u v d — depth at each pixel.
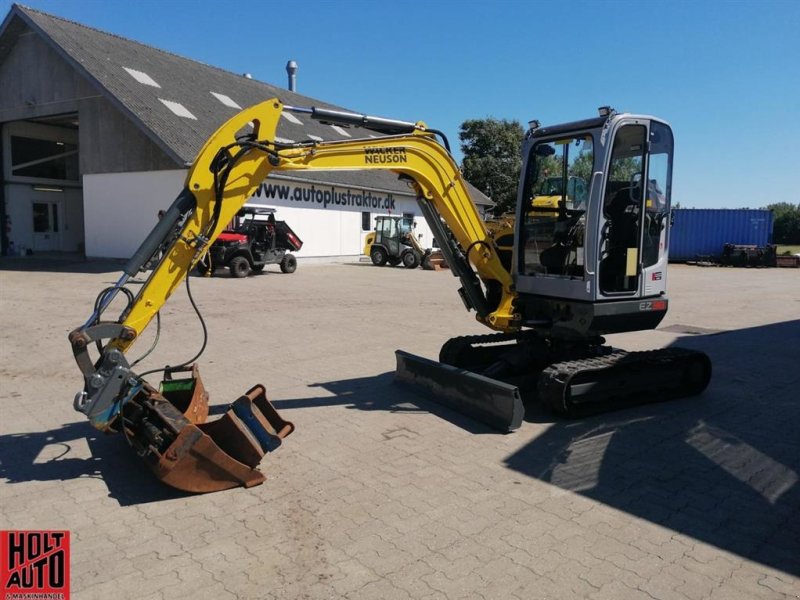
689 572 3.46
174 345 9.33
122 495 4.37
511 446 5.39
